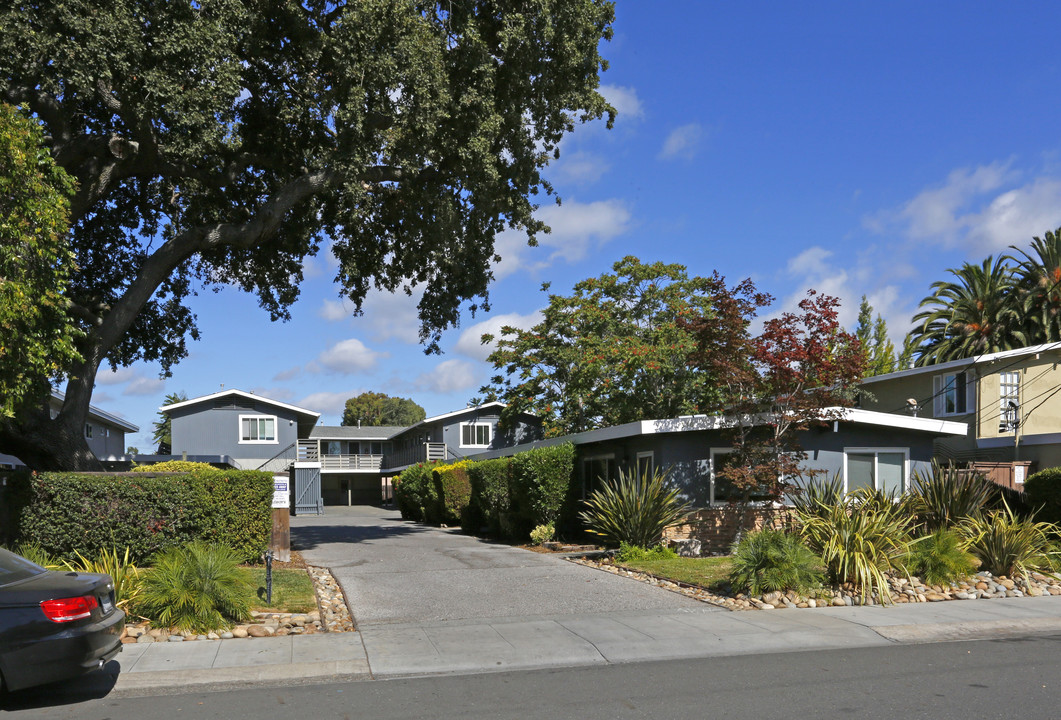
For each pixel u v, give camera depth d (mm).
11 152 10680
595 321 32531
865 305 49156
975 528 14523
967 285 38938
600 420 33594
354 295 21906
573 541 19922
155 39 13734
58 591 6934
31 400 11984
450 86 16734
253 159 18609
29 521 13242
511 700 7141
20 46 12953
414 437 55062
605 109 18359
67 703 7230
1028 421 26125
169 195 19656
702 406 28047
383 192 19438
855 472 18625
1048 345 25672
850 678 7781
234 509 14844
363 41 15117
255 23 15289
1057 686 7410
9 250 10516
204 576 10117
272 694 7465
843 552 12352
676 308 31547
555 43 16953
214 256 20328
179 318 21750
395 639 9594
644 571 14531
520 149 18250
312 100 16812
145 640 9461
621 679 7879
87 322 17156
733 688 7457
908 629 10156
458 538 23125
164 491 13898
